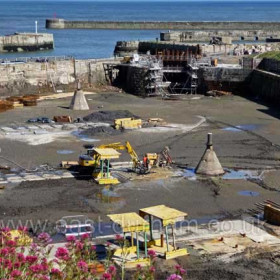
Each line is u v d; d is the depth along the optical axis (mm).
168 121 64125
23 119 63969
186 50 95688
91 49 134750
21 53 126062
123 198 38906
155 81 82625
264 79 79562
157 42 107688
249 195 40031
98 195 39406
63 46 140500
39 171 44438
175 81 87938
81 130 58656
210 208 37281
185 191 40562
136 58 88875
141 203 38062
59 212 36000
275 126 62500
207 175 44094
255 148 52812
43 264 14094
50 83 85375
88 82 88875
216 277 27234
